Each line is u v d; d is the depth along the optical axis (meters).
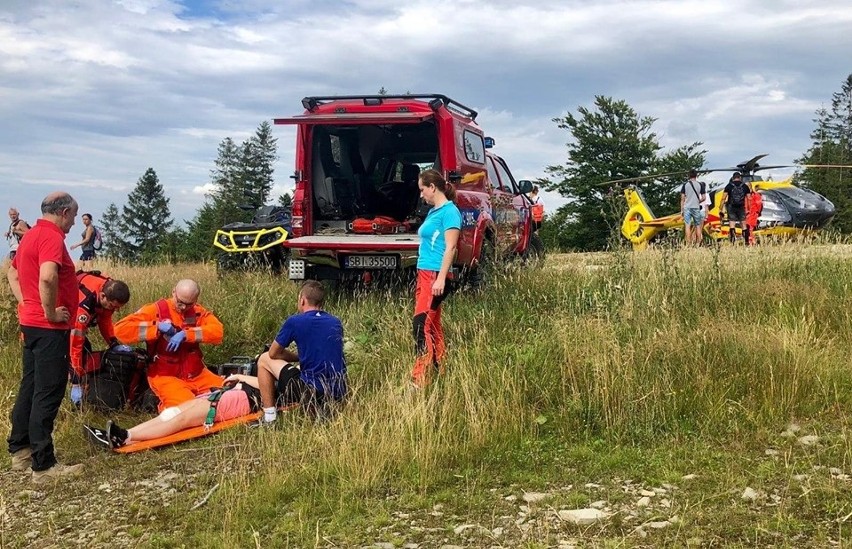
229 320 8.33
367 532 3.86
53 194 4.98
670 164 39.50
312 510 4.15
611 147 39.69
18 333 8.35
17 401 5.14
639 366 5.64
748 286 8.09
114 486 4.79
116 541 3.99
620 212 8.76
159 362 6.21
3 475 5.16
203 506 4.35
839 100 68.56
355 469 4.49
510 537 3.71
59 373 4.95
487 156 10.75
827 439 4.70
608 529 3.69
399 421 4.85
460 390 5.51
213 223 63.22
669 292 7.63
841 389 5.52
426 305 5.95
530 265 9.84
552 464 4.65
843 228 46.41
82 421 5.79
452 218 5.86
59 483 4.89
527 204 12.10
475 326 6.97
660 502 3.98
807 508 3.73
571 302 7.40
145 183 86.81
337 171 10.00
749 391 5.39
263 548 3.75
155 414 6.14
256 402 5.81
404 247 8.64
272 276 10.99
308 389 5.54
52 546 3.98
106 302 6.09
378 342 7.05
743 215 16.39
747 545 3.44
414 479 4.42
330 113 9.09
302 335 5.63
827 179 50.78
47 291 4.77
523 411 5.26
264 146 83.00
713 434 4.92
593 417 5.21
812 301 7.46
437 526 3.89
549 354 6.04
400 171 10.31
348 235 9.37
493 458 4.74
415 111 8.88
